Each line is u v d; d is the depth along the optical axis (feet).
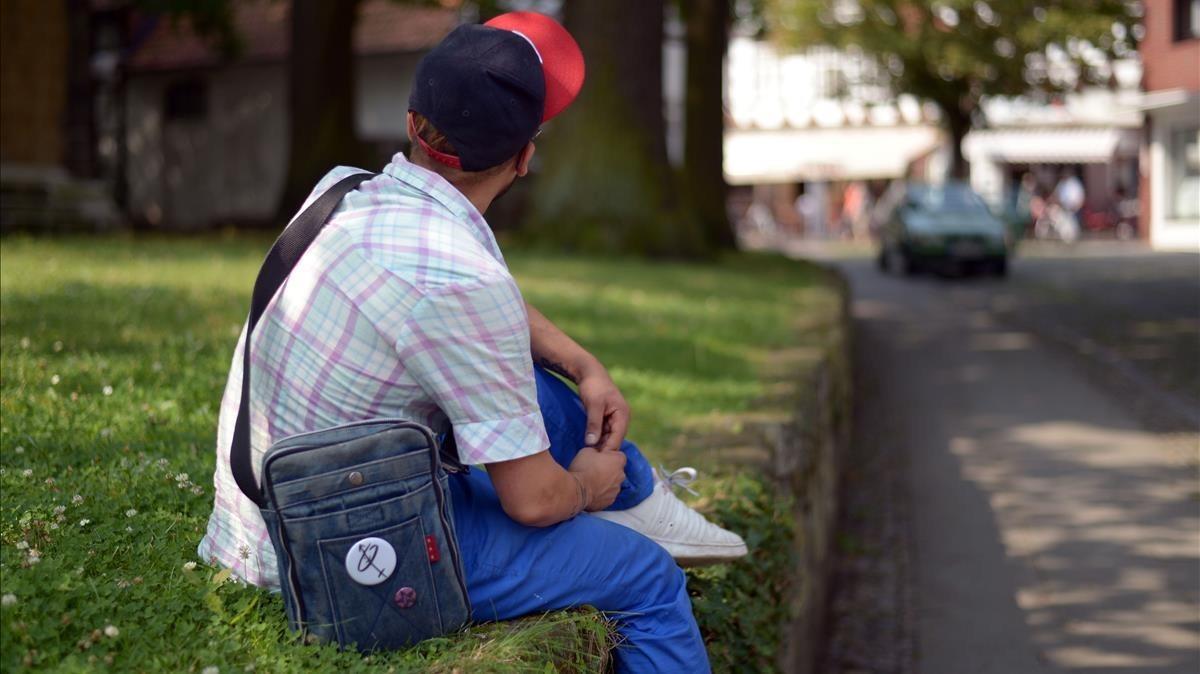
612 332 29.68
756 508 13.66
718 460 15.40
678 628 8.63
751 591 12.58
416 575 7.55
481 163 7.91
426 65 7.90
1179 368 42.60
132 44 113.50
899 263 90.38
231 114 111.14
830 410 25.27
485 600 8.16
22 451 12.86
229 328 23.52
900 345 50.60
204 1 90.74
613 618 8.54
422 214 7.66
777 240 161.68
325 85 73.20
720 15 74.43
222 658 7.59
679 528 9.52
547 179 58.13
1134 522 24.59
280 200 73.77
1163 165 118.83
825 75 141.18
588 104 57.26
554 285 39.24
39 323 21.93
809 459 19.16
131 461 12.51
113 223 63.77
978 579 21.70
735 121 169.48
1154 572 21.58
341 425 7.48
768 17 119.14
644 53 57.26
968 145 154.20
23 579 8.15
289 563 7.46
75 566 8.82
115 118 114.21
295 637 7.63
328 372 7.56
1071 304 64.64
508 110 7.80
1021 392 39.09
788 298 41.34
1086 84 115.75
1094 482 27.81
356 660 7.47
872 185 174.50
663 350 27.14
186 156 114.21
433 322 7.42
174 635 7.97
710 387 22.44
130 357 19.24
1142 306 62.23
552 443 9.07
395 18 107.24
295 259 7.72
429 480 7.54
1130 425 33.63
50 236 52.95
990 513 25.70
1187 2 112.78
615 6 57.00
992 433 33.22
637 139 57.21
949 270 89.97
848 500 27.35
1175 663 17.65
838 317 35.45
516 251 55.06
